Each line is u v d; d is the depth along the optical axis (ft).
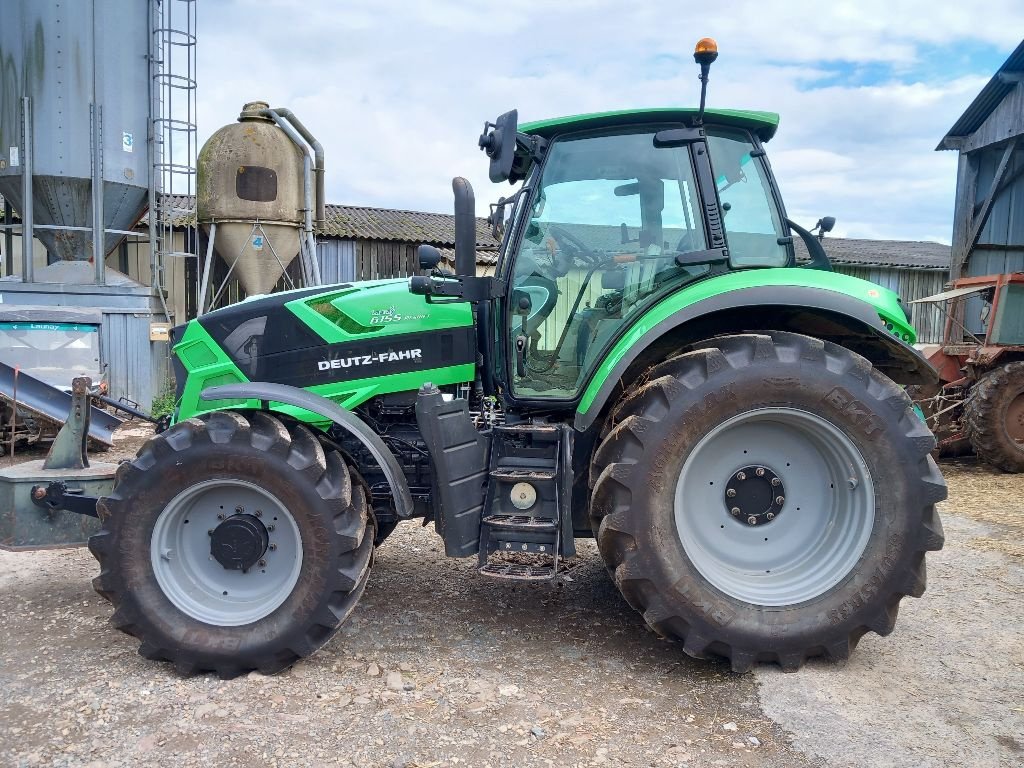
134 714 9.07
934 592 13.37
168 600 10.23
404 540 16.40
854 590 9.95
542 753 8.29
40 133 29.71
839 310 10.15
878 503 9.95
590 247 11.55
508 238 11.99
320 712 9.13
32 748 8.34
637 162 11.47
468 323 12.00
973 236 39.99
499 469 10.75
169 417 13.35
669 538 9.91
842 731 8.74
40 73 29.48
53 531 11.83
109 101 30.68
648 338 10.32
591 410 10.43
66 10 29.48
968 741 8.57
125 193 31.76
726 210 11.55
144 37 31.89
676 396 9.89
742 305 10.24
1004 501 20.43
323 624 10.03
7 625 11.78
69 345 26.91
